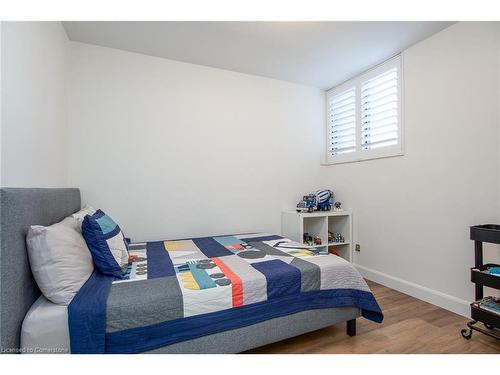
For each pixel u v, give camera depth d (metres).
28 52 1.34
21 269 1.05
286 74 2.94
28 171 1.34
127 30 2.08
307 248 2.15
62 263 1.16
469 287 1.94
